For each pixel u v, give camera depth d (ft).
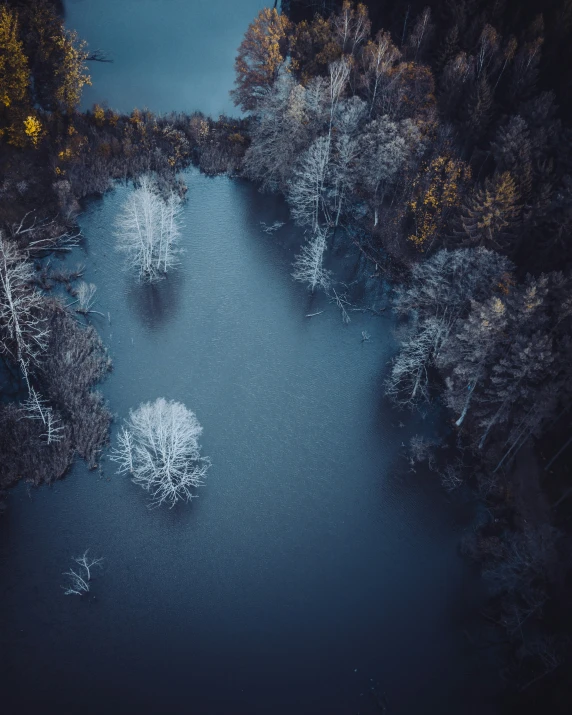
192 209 320.70
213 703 178.70
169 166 335.26
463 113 301.63
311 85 300.20
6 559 201.36
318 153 285.43
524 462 228.43
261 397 249.14
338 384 256.11
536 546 192.54
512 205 251.39
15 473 217.15
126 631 190.08
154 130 348.38
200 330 268.82
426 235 281.95
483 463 232.12
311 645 191.21
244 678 183.62
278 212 322.55
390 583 205.57
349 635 193.98
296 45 334.85
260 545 210.38
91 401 237.04
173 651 187.32
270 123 307.99
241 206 324.39
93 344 256.73
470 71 305.53
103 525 210.79
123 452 217.15
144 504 215.92
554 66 317.22
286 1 424.05
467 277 225.15
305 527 215.72
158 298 278.67
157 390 247.29
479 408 237.86
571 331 207.41
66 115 338.95
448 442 240.12
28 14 318.45
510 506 219.61
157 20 426.51
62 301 266.36
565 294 206.08
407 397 253.24
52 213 301.22
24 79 300.81
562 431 226.99
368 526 217.56
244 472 227.61
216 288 285.43
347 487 226.58
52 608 192.75
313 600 200.13
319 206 320.91
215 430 238.07
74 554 203.82
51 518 211.20
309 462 232.12
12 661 182.80
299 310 280.92
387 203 315.17
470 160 299.17
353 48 329.31
